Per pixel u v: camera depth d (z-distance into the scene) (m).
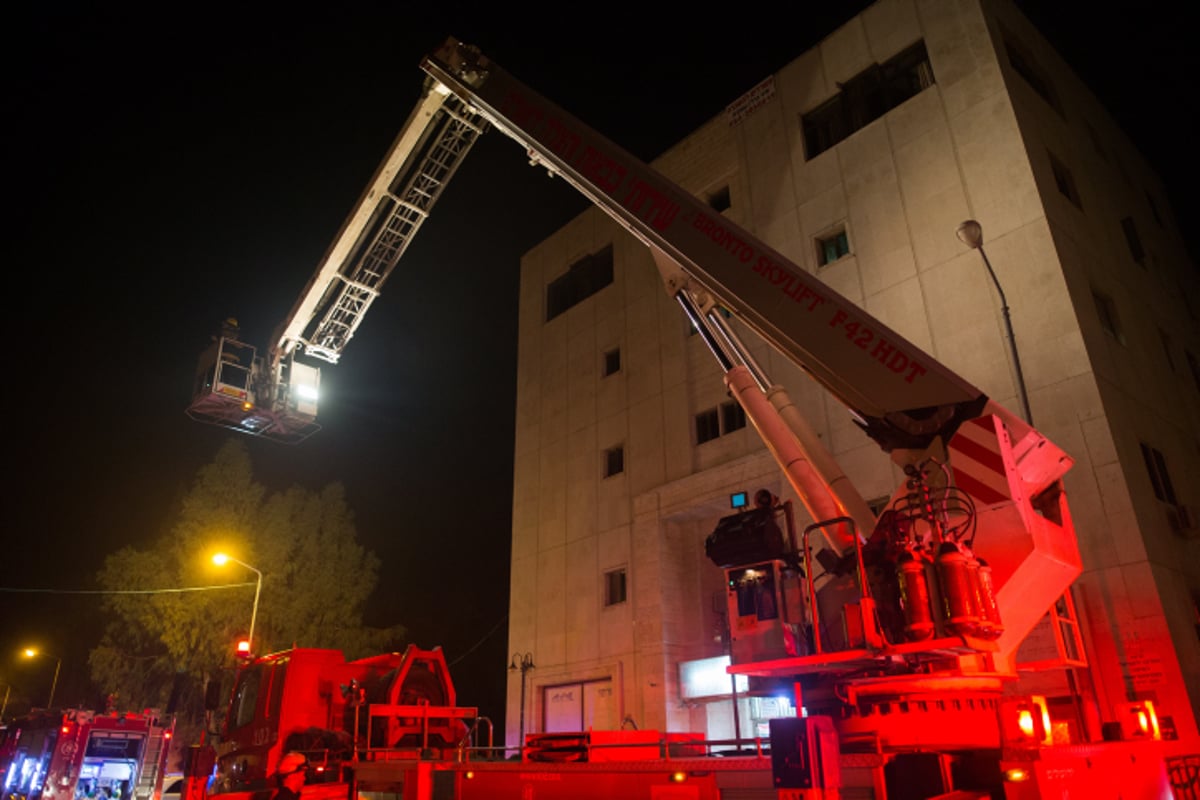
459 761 7.12
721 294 6.84
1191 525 16.27
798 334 6.23
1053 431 16.34
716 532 6.07
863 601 4.94
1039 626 13.50
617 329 28.59
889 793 4.89
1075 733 5.99
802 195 22.95
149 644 35.06
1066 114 21.78
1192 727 13.40
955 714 5.20
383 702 9.71
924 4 21.52
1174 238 25.59
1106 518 15.26
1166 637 14.05
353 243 17.61
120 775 15.57
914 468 5.45
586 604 26.14
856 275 20.77
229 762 10.28
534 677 27.19
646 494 25.17
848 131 22.78
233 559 31.69
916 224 19.91
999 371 17.41
